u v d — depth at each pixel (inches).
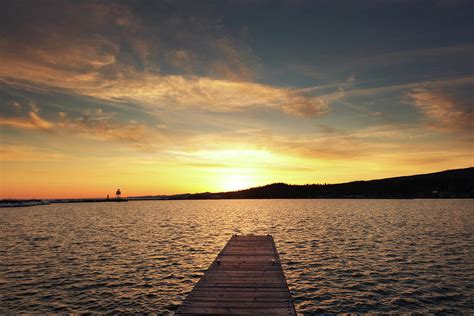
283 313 452.8
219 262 761.6
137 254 1294.3
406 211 3769.7
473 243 1461.6
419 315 665.0
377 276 943.7
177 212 4562.0
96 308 711.7
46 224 2684.5
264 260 804.0
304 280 911.7
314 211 4158.5
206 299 510.3
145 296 790.5
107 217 3565.5
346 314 675.4
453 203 5669.3
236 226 2397.9
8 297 777.6
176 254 1293.1
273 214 3727.9
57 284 883.4
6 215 4101.9
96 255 1277.1
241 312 456.4
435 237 1652.3
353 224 2369.6
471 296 767.7
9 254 1302.9
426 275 946.1
